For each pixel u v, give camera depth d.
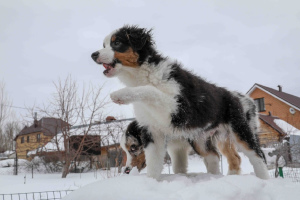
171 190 1.40
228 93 1.99
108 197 1.35
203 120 1.74
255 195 1.42
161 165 1.73
